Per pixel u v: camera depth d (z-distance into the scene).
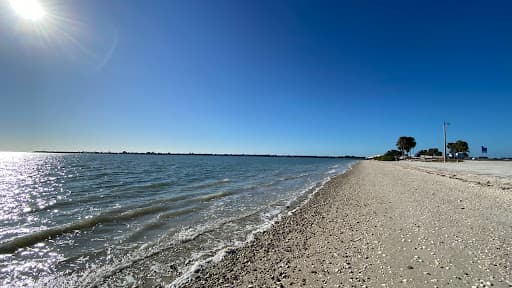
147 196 20.86
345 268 7.46
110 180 32.94
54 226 12.60
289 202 18.75
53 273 7.75
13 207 16.94
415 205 15.59
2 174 45.06
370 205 16.28
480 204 15.45
